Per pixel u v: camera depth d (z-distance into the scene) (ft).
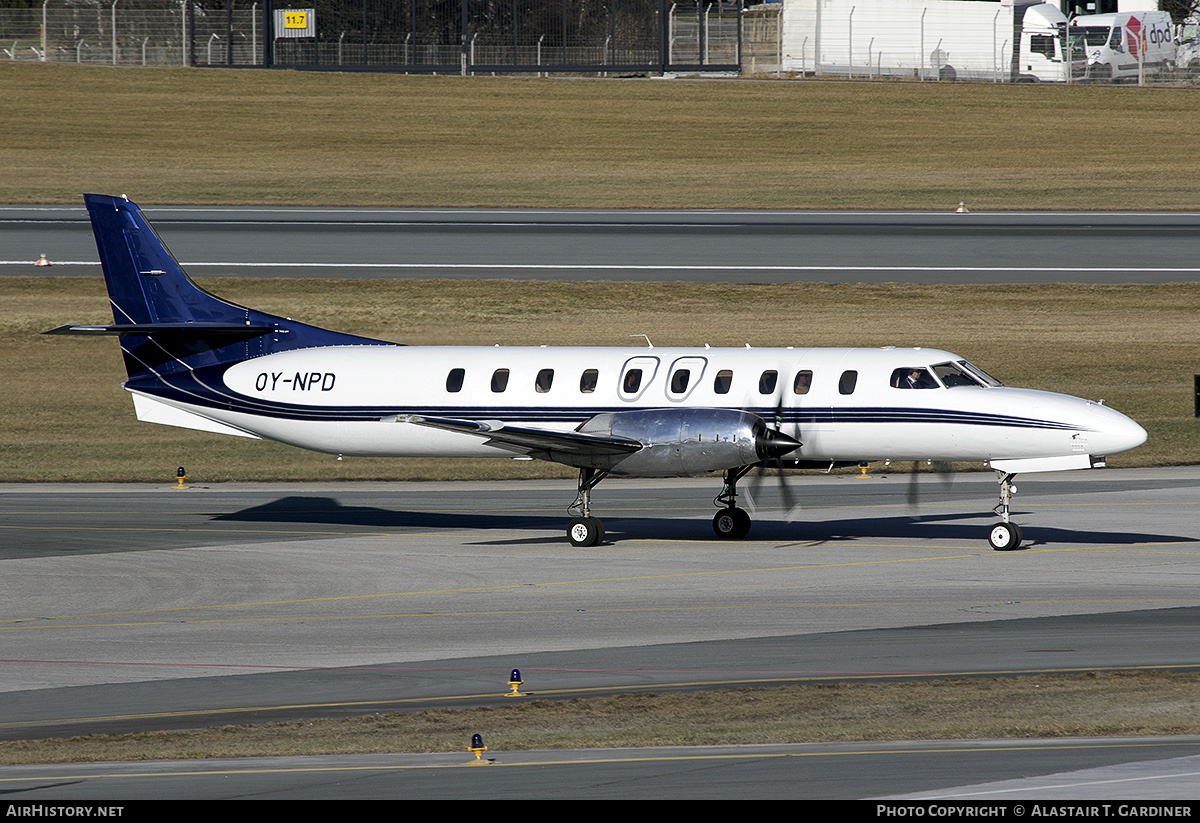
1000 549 306.96
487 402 337.31
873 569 285.84
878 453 321.73
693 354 333.83
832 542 323.78
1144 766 143.84
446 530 347.15
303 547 320.29
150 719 174.70
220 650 217.77
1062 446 302.86
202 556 307.99
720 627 230.27
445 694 186.60
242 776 144.36
